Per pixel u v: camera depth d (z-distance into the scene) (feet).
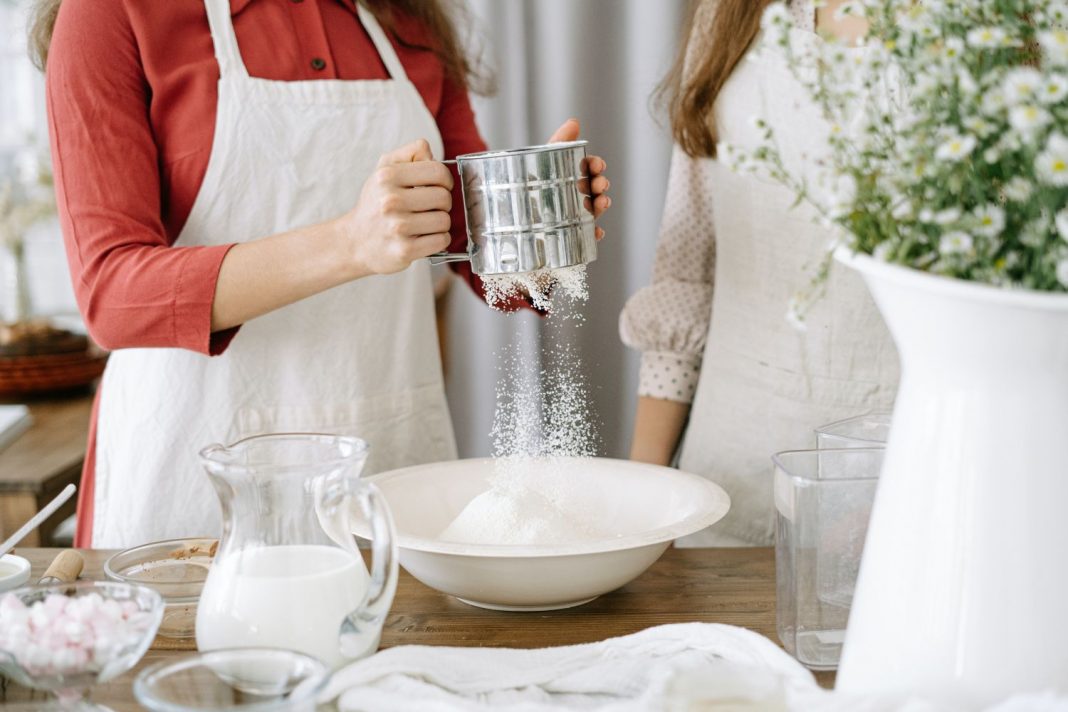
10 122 10.59
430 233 4.12
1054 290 2.30
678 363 5.61
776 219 4.92
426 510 4.02
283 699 2.42
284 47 5.06
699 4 5.08
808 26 4.66
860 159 2.54
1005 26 2.35
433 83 5.60
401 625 3.39
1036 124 2.14
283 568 2.89
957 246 2.26
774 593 3.61
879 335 4.86
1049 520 2.31
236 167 4.98
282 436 3.20
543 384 7.91
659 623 3.37
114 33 4.65
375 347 5.41
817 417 5.00
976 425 2.35
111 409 5.33
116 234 4.54
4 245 9.33
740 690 2.21
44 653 2.49
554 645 3.23
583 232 3.76
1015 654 2.33
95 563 3.91
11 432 7.64
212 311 4.45
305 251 4.30
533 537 3.58
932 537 2.40
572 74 7.59
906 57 2.50
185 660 2.42
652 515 3.98
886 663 2.46
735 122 4.93
